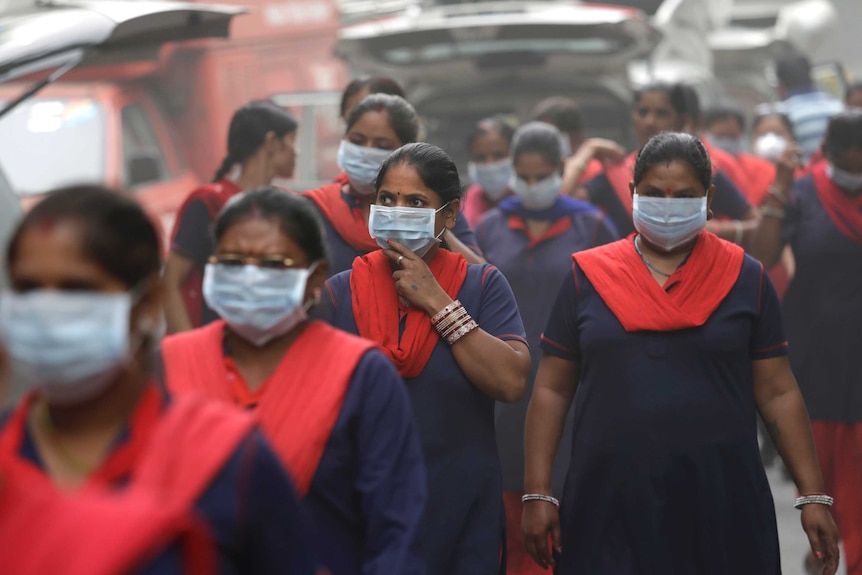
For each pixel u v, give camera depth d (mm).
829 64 35375
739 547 11070
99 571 5211
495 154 20500
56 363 5637
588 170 21047
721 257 11227
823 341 17250
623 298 11180
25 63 14406
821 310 17359
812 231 17328
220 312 8070
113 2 15852
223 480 5848
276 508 6109
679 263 11359
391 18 38938
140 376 5957
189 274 14961
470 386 10609
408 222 10680
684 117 19328
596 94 30703
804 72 29250
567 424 16016
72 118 28500
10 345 5672
